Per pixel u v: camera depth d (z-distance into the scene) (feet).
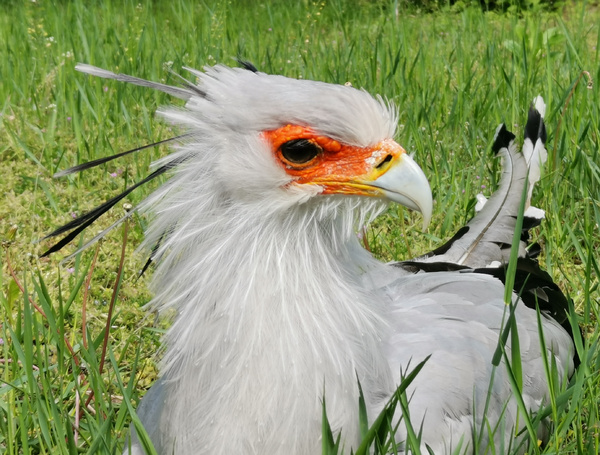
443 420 2.16
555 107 3.93
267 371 2.02
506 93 4.57
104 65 5.17
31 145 4.31
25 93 4.93
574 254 3.32
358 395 2.06
